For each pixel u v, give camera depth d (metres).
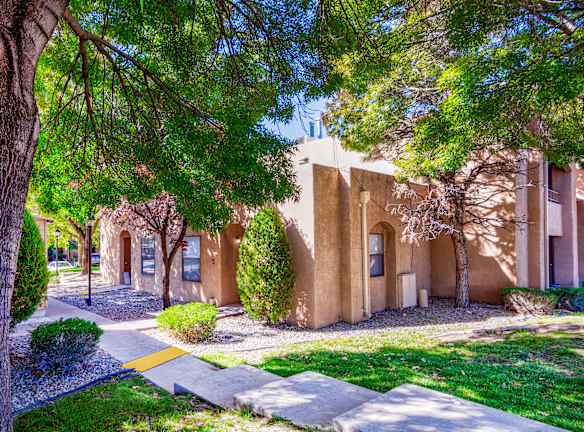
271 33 5.09
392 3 5.52
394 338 7.80
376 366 5.73
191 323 7.48
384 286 11.27
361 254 9.88
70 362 5.49
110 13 4.84
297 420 3.48
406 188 10.95
